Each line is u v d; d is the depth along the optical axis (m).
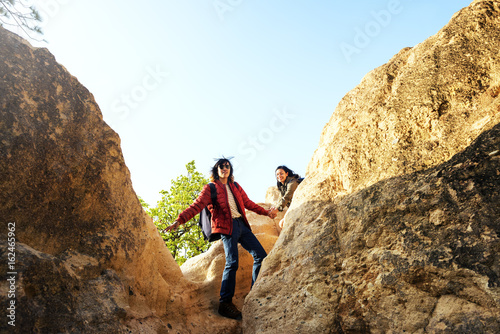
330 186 3.66
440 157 2.75
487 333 1.91
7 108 2.56
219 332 3.75
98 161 3.12
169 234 12.13
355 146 3.46
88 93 3.33
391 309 2.40
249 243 4.32
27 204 2.48
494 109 2.66
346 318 2.62
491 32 3.07
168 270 4.07
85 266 2.68
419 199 2.58
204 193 4.26
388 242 2.63
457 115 2.88
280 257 3.60
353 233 2.93
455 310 2.10
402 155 3.01
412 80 3.34
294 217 3.81
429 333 2.14
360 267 2.73
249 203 4.66
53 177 2.71
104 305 2.58
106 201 3.08
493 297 1.96
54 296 2.28
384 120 3.32
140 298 3.14
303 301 2.97
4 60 2.71
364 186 3.14
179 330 3.49
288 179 5.43
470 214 2.26
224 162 4.42
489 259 2.05
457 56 3.14
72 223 2.78
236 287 4.57
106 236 2.97
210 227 4.24
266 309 3.27
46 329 2.14
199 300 4.09
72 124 3.03
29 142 2.60
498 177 2.25
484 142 2.43
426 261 2.32
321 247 3.13
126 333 2.62
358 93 4.14
